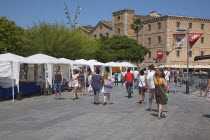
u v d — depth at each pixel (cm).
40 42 3209
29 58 1766
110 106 1214
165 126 772
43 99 1525
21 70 2020
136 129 730
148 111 1062
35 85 1769
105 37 5238
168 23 5362
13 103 1335
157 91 899
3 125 781
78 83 1520
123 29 6303
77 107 1177
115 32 6550
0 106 1216
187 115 970
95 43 4222
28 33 3266
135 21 5700
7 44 2684
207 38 5688
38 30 3297
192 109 1128
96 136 650
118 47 4916
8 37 2678
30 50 3167
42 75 1825
